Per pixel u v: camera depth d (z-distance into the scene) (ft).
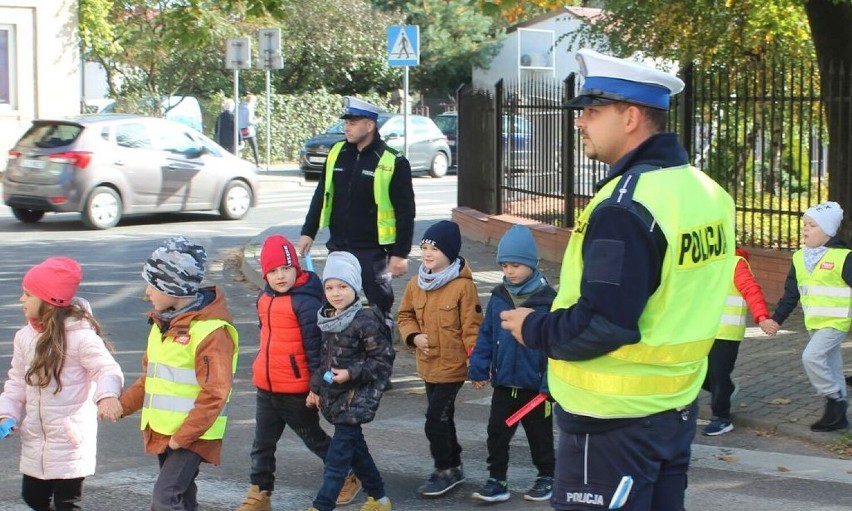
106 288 42.11
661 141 11.30
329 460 18.15
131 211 59.21
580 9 106.32
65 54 86.58
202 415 15.02
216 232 58.75
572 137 46.19
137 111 109.09
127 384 28.22
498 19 41.91
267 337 18.74
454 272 20.26
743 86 39.04
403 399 27.86
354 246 26.53
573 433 11.35
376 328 18.12
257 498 18.72
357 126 26.14
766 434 24.67
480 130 56.13
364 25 134.62
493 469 19.79
